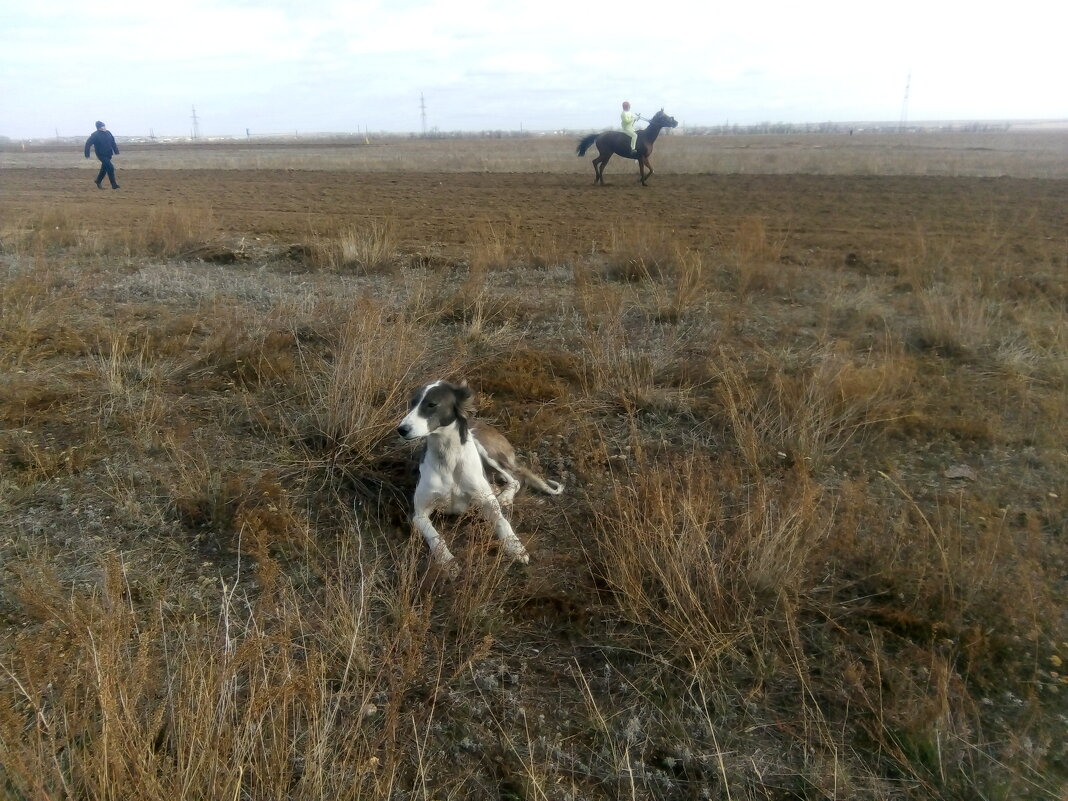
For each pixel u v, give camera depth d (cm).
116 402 718
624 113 2630
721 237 1586
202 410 717
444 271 1245
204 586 481
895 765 362
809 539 478
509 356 852
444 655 429
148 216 1755
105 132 2700
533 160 3947
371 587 463
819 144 6147
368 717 383
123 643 361
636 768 364
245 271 1302
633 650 430
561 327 969
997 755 359
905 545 494
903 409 716
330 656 412
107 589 402
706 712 387
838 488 589
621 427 703
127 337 876
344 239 1365
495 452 599
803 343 902
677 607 438
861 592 470
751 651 426
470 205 2177
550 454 661
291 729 363
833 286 1143
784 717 389
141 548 518
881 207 2023
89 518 549
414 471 610
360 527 555
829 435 671
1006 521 537
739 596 451
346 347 741
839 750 370
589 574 494
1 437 654
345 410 654
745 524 482
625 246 1279
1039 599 435
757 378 782
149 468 614
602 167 2686
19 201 2381
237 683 385
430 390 520
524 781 353
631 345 869
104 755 280
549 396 764
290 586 472
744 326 966
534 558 516
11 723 303
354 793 318
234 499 562
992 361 846
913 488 591
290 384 759
